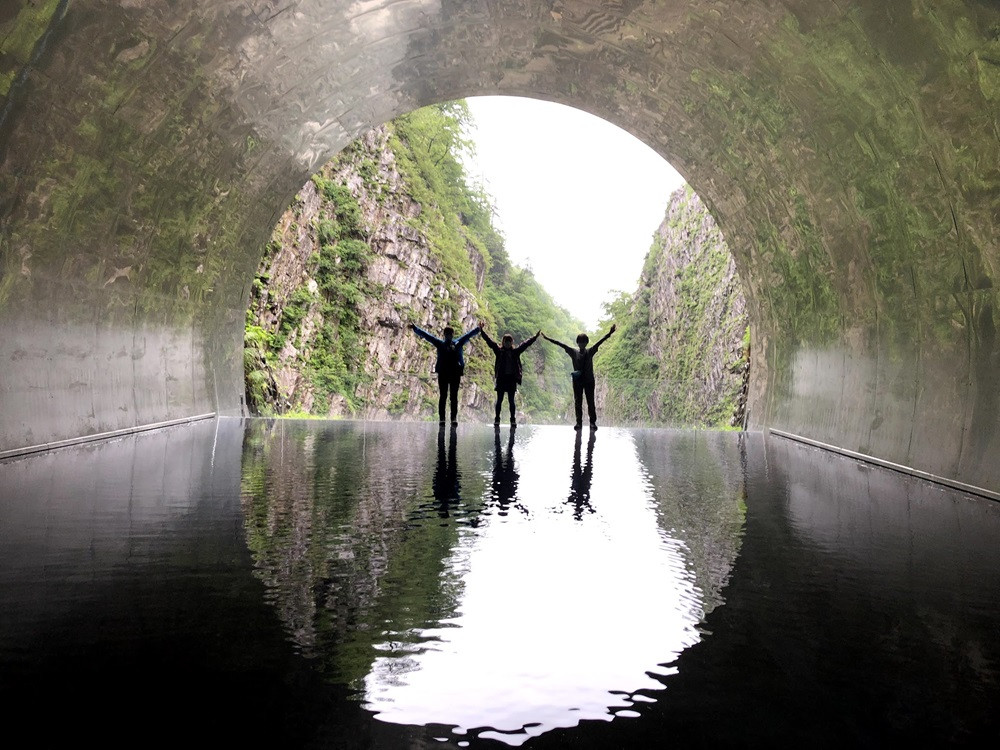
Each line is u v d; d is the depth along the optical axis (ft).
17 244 25.52
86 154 27.73
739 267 52.85
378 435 41.68
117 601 10.58
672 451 36.14
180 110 32.01
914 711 7.85
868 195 29.53
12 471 22.13
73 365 30.68
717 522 17.69
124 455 27.17
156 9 25.18
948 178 23.25
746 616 10.78
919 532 17.12
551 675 8.50
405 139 162.40
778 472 27.94
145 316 38.81
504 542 14.82
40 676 8.03
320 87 39.45
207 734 6.88
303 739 6.86
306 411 104.06
